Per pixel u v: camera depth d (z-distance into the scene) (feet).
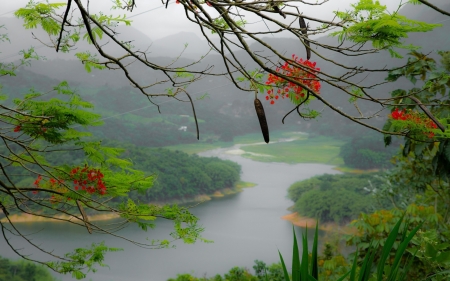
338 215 107.55
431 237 8.02
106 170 9.61
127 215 9.49
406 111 7.27
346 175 144.97
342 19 5.60
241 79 7.36
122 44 5.79
